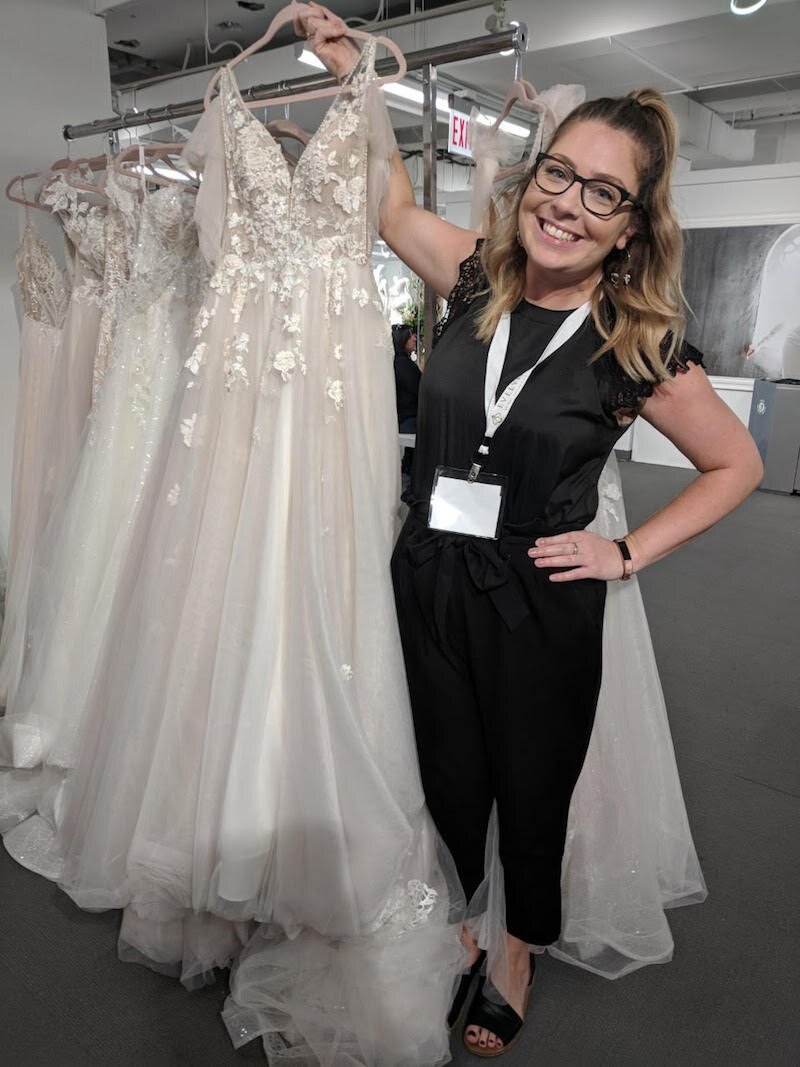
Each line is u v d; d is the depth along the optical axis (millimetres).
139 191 2365
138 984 1814
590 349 1470
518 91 1871
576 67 6297
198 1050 1659
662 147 1379
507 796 1600
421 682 1626
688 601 4473
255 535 1674
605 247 1398
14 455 2975
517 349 1519
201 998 1784
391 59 1886
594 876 1902
